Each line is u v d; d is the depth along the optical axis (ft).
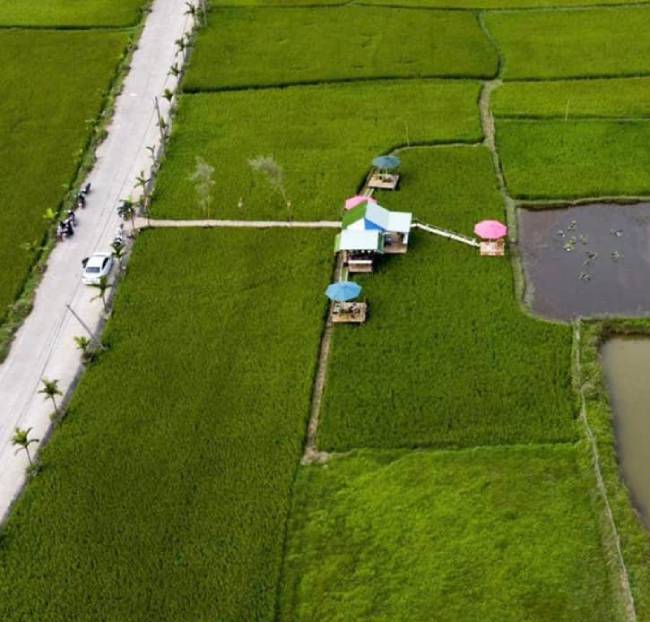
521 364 192.54
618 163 258.78
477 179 255.91
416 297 213.05
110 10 374.02
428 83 309.42
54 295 221.25
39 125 294.05
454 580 150.92
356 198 238.07
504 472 169.07
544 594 147.95
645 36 332.39
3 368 199.93
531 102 292.61
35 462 176.35
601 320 203.92
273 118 292.20
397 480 168.66
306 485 168.96
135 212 247.91
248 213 245.86
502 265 222.07
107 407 187.62
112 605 149.59
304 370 194.18
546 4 364.79
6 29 361.10
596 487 164.35
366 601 148.66
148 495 167.94
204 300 215.31
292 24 357.00
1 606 150.20
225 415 184.34
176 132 286.05
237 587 151.33
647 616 142.00
